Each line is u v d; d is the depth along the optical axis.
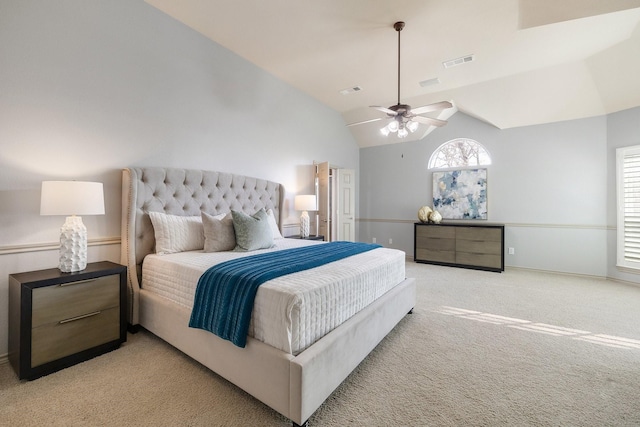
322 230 5.04
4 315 2.02
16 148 2.07
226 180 3.49
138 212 2.63
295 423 1.37
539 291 3.77
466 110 5.18
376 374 1.89
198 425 1.42
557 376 1.87
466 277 4.51
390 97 5.14
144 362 2.00
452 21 2.96
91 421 1.44
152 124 2.87
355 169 6.71
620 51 3.43
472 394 1.68
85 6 2.39
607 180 4.32
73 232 2.05
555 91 4.24
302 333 1.51
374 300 2.27
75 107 2.35
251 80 3.93
